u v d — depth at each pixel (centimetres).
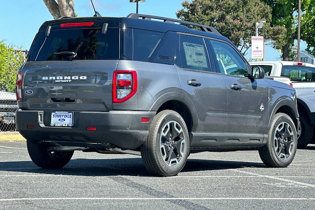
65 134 757
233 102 875
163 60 782
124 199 576
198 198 596
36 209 516
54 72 770
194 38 847
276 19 6450
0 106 1877
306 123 1481
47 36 806
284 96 984
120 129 728
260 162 1062
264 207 558
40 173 779
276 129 958
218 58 878
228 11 6078
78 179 716
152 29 786
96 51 758
